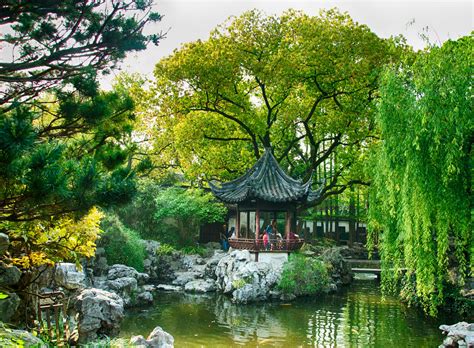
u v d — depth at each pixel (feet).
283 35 87.25
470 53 40.42
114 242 74.49
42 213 22.61
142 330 48.80
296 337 46.65
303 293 70.74
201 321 53.83
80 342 36.11
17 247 35.35
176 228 106.42
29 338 25.12
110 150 26.58
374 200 57.93
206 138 93.50
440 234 37.81
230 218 122.11
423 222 38.04
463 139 36.68
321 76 86.17
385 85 44.75
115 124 27.84
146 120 99.81
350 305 64.23
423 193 37.76
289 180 81.92
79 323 37.32
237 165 96.02
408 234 38.96
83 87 25.45
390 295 72.49
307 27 84.38
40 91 25.59
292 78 84.48
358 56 84.33
